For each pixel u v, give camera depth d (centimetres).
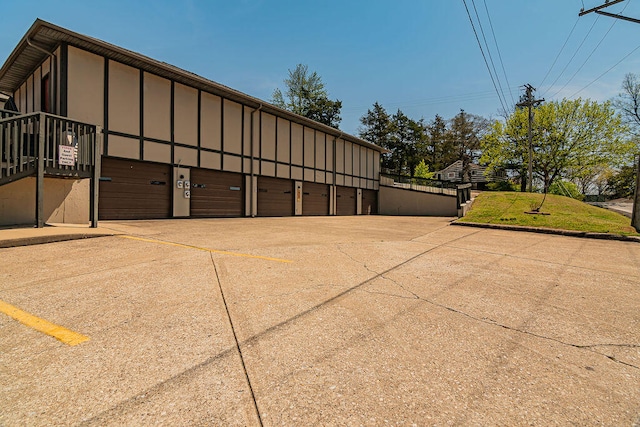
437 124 4897
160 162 1148
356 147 2267
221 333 221
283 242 614
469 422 141
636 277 407
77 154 650
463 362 193
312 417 142
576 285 367
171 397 152
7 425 131
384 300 299
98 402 147
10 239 479
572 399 159
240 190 1461
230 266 404
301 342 212
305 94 3397
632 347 218
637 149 2775
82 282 325
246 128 1474
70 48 941
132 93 1073
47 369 173
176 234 689
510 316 268
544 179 2984
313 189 1889
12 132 605
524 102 2542
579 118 2786
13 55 1030
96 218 680
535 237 793
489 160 3250
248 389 160
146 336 213
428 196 2258
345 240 670
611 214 1340
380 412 146
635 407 154
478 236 803
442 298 309
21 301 271
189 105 1243
